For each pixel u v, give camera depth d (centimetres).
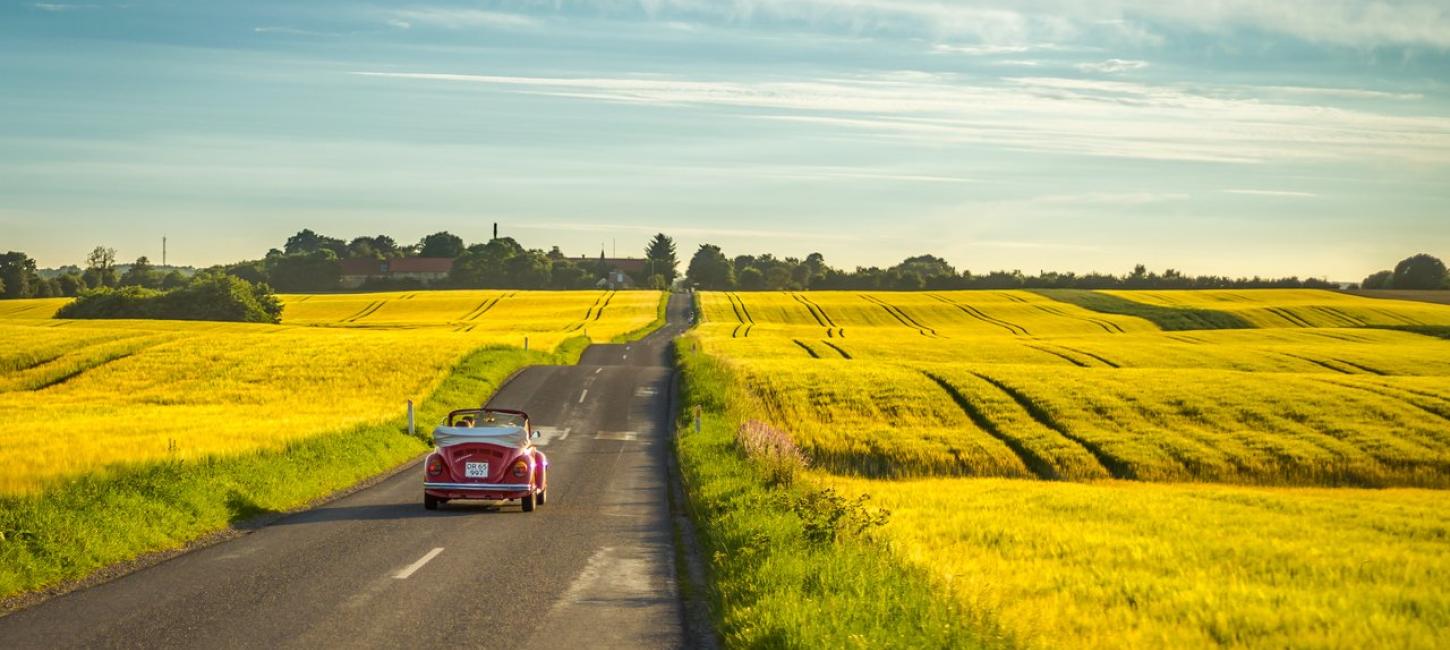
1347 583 1447
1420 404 4325
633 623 991
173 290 12581
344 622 960
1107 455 3516
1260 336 9219
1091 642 1016
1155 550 1688
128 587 1113
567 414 3872
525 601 1074
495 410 1934
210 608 1010
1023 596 1254
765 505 1595
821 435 3709
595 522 1692
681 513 1828
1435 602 1320
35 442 2266
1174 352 7356
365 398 4056
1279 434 3816
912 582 1062
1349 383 4931
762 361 5812
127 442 2219
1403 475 3309
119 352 5691
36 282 19412
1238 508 2350
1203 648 1034
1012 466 3400
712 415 3688
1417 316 11512
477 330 9931
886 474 3369
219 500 1680
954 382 4853
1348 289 19375
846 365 5569
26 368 5441
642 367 5744
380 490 2092
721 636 937
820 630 849
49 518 1300
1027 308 13125
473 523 1647
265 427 2675
